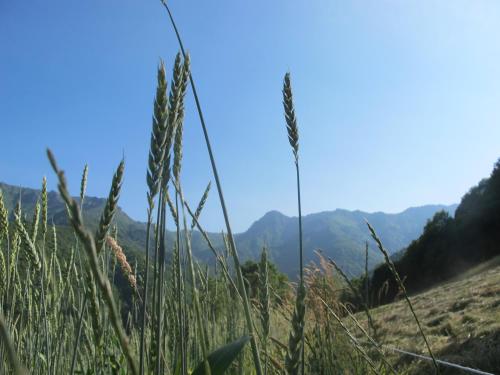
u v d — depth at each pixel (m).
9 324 2.05
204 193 1.78
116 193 1.02
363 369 2.67
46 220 2.26
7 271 2.13
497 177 31.14
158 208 1.24
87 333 2.19
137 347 2.14
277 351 2.34
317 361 2.73
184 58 1.24
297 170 1.38
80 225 0.53
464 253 28.34
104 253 2.09
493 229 27.30
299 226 1.19
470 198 37.00
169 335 1.83
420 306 9.47
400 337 6.67
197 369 1.25
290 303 2.77
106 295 0.56
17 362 0.45
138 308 2.07
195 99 1.25
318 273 2.88
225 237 2.01
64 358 2.29
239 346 1.27
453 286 12.62
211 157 1.23
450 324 6.79
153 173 1.10
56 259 2.40
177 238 1.40
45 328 2.03
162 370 1.48
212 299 2.92
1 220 2.15
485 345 5.18
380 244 1.60
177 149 1.35
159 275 1.26
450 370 5.04
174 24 1.24
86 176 1.97
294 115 1.42
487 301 7.77
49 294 2.32
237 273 1.15
